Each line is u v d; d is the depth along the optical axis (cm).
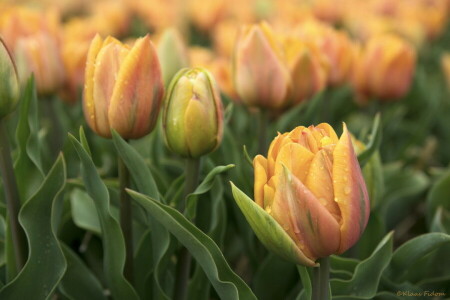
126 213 80
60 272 79
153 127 77
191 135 76
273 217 69
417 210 121
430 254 89
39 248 79
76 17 257
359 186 68
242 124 116
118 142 75
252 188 87
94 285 85
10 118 107
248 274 101
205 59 122
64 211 92
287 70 92
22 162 82
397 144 139
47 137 108
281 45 92
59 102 111
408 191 104
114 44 75
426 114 136
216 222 85
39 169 82
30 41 98
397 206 106
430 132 145
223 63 107
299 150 68
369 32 172
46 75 99
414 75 153
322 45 107
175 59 98
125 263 81
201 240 75
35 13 112
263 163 70
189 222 74
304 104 108
